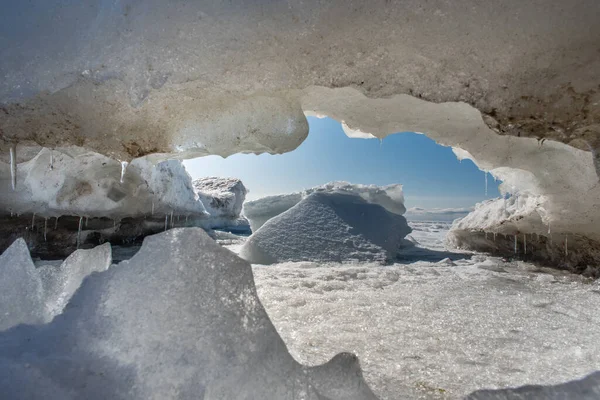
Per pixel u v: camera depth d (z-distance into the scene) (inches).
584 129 59.1
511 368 62.0
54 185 181.9
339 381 41.9
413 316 91.6
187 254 47.2
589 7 50.1
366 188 305.3
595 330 82.6
